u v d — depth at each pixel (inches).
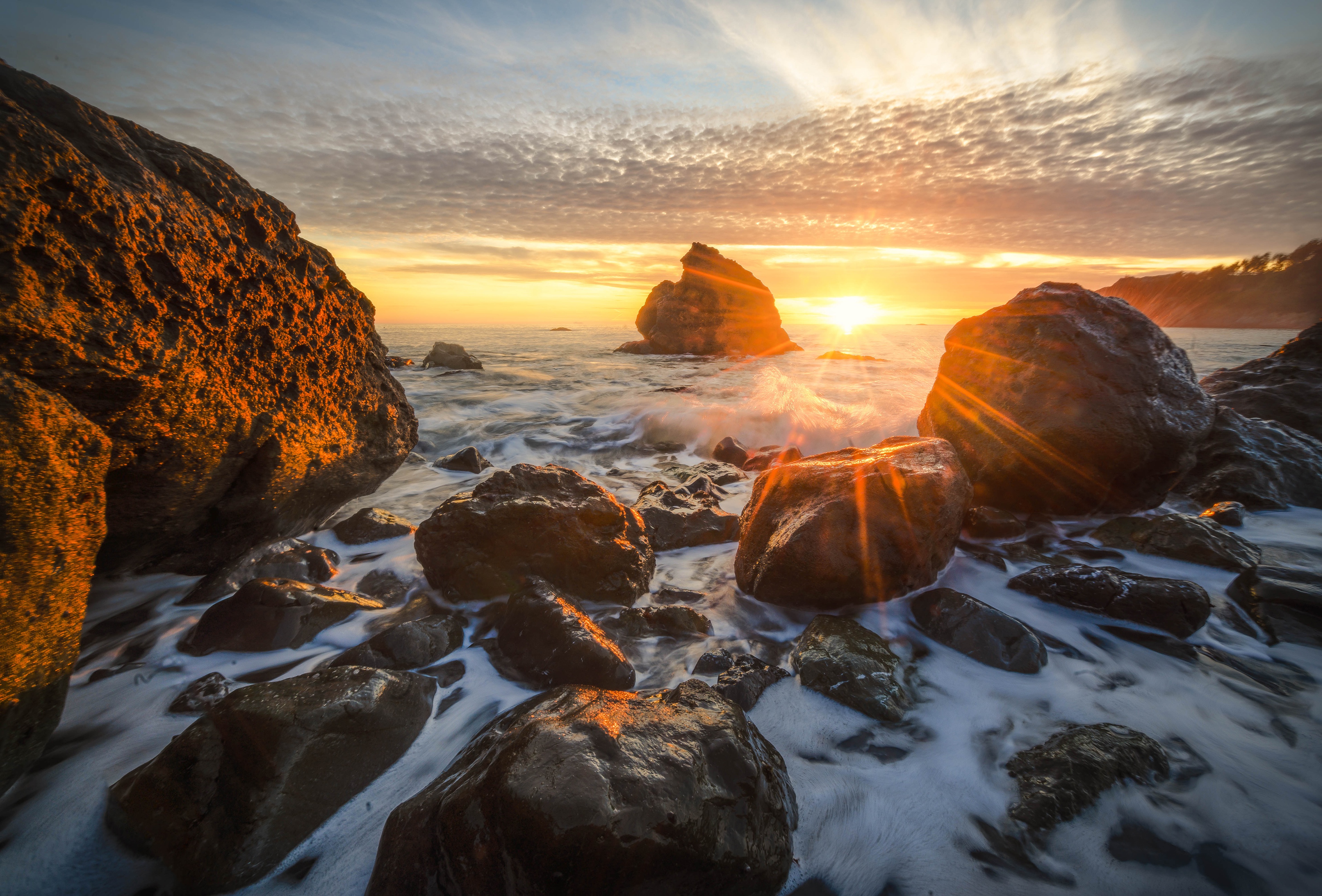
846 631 137.1
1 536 77.6
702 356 1499.8
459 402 562.3
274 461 155.3
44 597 85.1
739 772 80.2
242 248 141.4
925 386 662.5
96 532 94.0
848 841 88.6
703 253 1589.6
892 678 122.1
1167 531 190.7
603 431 444.8
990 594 167.5
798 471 179.3
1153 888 80.4
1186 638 140.9
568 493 184.2
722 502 280.8
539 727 81.3
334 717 93.7
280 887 80.2
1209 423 215.8
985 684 125.9
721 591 175.6
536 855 65.9
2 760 82.4
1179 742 107.4
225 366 139.6
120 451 118.5
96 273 105.7
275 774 85.1
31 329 94.8
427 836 75.0
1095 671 130.4
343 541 204.7
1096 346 218.2
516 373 885.8
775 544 162.1
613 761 74.5
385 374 209.2
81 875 81.0
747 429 431.8
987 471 228.5
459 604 162.6
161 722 112.4
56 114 107.4
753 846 75.7
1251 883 80.5
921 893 81.0
